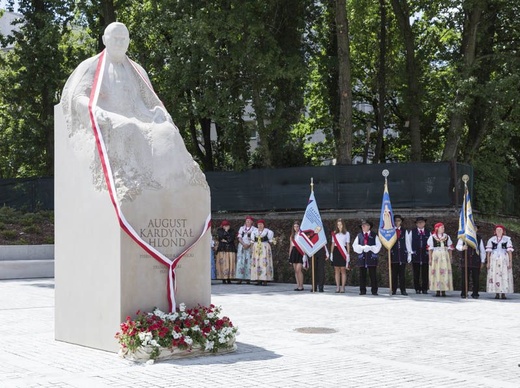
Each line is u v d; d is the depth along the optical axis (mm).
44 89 35438
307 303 17500
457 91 28578
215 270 24750
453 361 9758
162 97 30703
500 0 30078
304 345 11062
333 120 33688
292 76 28297
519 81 28312
